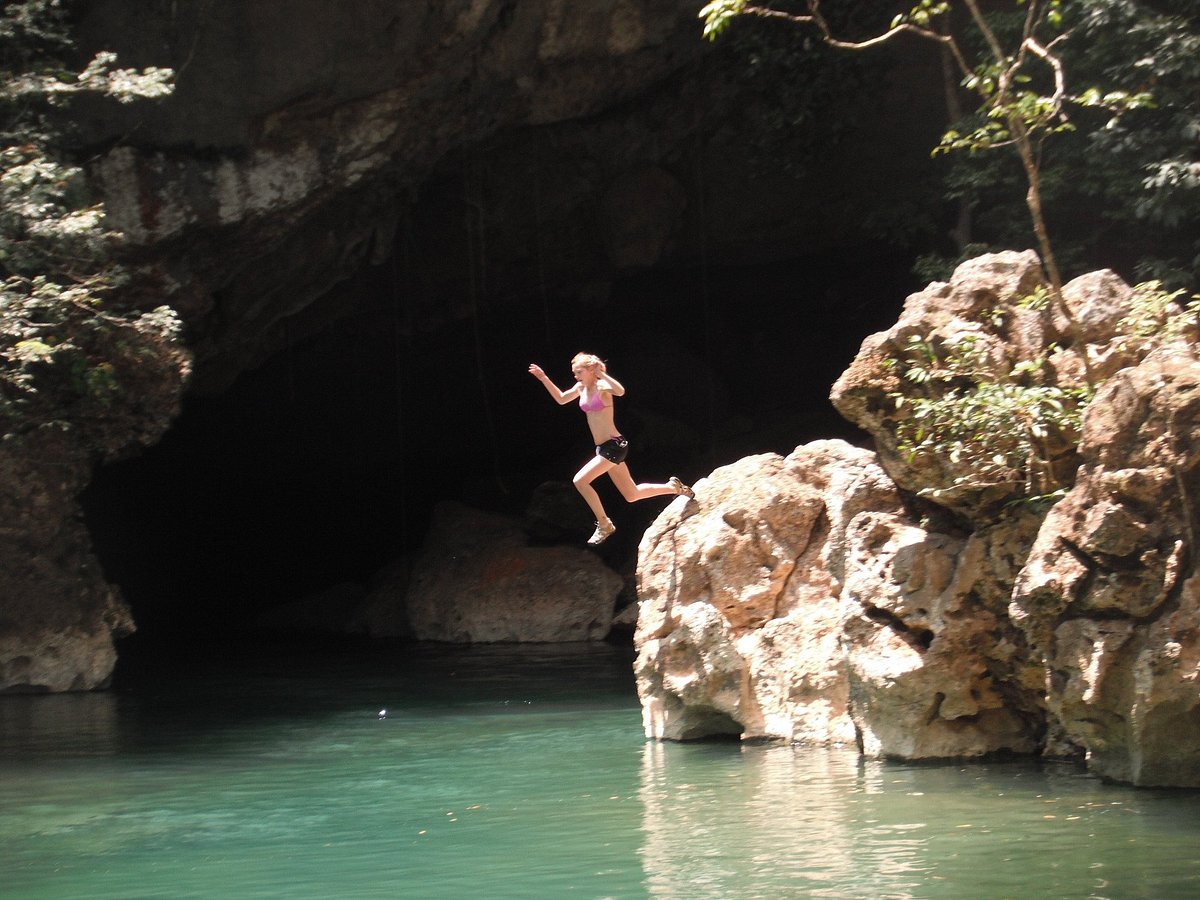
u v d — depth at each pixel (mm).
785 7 19516
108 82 14930
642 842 7496
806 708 10750
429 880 6824
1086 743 8820
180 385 16562
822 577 11008
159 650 21234
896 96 21609
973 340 9656
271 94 17172
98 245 14945
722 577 11125
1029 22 11172
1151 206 15383
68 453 16250
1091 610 8523
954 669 9555
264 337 21906
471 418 28906
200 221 17438
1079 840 7234
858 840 7367
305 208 18391
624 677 16016
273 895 6629
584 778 9594
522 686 15461
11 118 15531
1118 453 8430
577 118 21297
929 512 9922
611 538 23109
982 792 8555
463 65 18484
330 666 18266
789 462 11539
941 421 9531
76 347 15320
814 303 26969
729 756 10328
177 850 7648
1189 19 15859
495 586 21078
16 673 15844
